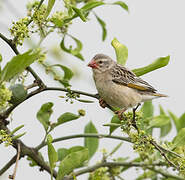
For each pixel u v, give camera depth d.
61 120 9.44
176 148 9.99
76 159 8.05
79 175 10.20
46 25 8.70
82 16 8.86
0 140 7.64
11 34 8.20
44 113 9.59
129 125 8.95
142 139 8.70
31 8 8.88
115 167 10.92
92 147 11.43
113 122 9.97
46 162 10.16
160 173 10.62
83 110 9.55
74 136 9.60
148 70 9.91
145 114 11.20
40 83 8.94
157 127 10.84
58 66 10.08
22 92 8.59
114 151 10.73
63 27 9.51
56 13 9.09
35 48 8.84
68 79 10.32
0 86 7.24
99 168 10.46
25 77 8.78
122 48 10.55
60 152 10.22
